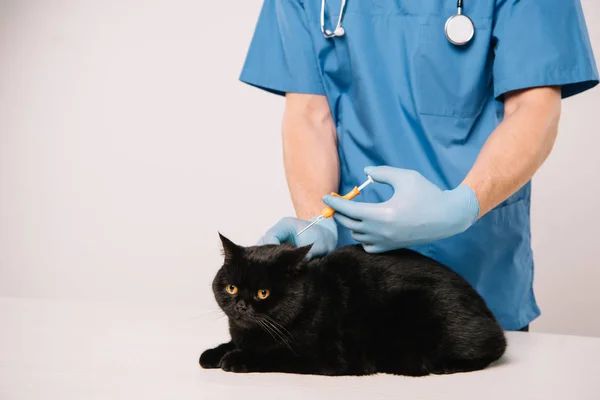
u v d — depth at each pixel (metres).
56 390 1.01
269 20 1.76
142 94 2.99
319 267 1.28
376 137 1.59
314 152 1.64
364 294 1.24
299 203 1.59
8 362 1.20
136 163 3.03
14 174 3.19
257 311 1.19
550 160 2.60
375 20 1.59
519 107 1.47
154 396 0.99
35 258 3.20
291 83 1.72
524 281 1.64
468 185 1.35
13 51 3.14
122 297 3.09
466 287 1.29
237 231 2.92
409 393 1.03
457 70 1.54
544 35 1.44
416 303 1.22
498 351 1.24
